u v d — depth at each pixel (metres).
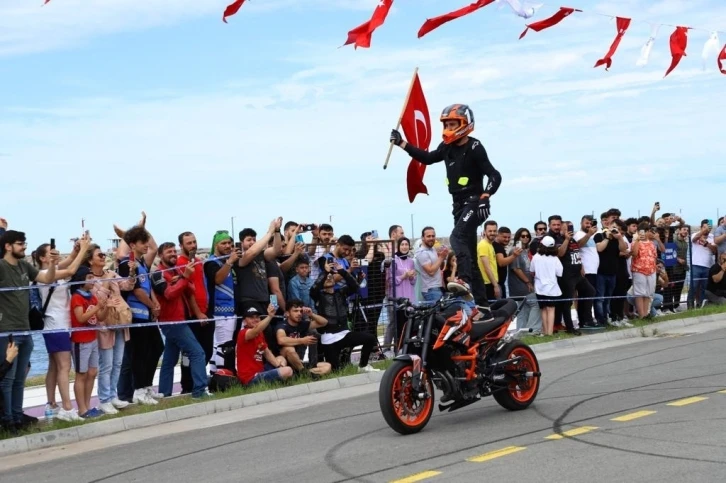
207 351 19.47
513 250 24.75
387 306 22.42
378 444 12.77
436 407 15.81
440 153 16.22
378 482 10.58
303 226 21.36
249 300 19.55
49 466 13.33
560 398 15.62
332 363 20.64
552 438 12.29
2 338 15.23
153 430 16.00
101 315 16.91
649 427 12.55
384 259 22.62
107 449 14.39
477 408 15.31
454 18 16.31
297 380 19.50
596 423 13.12
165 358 18.80
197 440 14.45
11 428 15.27
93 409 16.92
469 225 15.44
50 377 16.64
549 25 18.00
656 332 25.83
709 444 11.30
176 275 18.08
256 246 19.28
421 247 22.86
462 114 15.55
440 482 10.34
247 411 17.34
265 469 11.77
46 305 16.38
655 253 28.30
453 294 13.96
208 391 18.95
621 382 16.98
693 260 31.81
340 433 13.90
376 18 15.48
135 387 18.11
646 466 10.40
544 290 25.02
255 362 19.27
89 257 16.89
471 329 13.85
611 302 27.20
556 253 25.11
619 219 26.91
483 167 15.61
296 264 21.06
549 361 21.20
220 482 11.25
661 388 15.90
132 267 17.42
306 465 11.79
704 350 20.89
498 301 15.44
